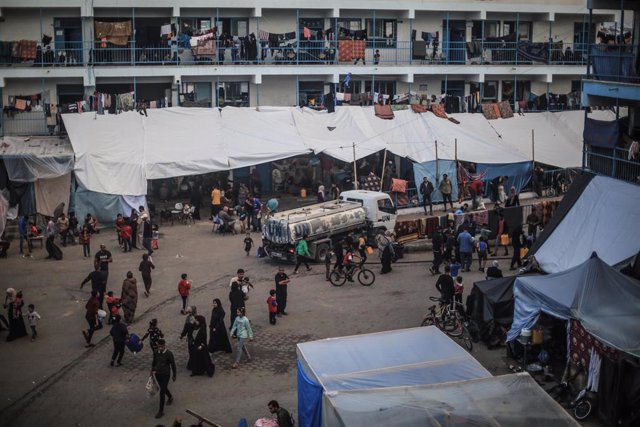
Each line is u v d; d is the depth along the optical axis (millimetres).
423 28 49500
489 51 48781
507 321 23562
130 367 22969
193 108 42469
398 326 25625
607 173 29141
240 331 22594
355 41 45656
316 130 42469
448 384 16062
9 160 36688
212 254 34281
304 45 47219
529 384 16094
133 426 19391
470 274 31312
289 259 32094
